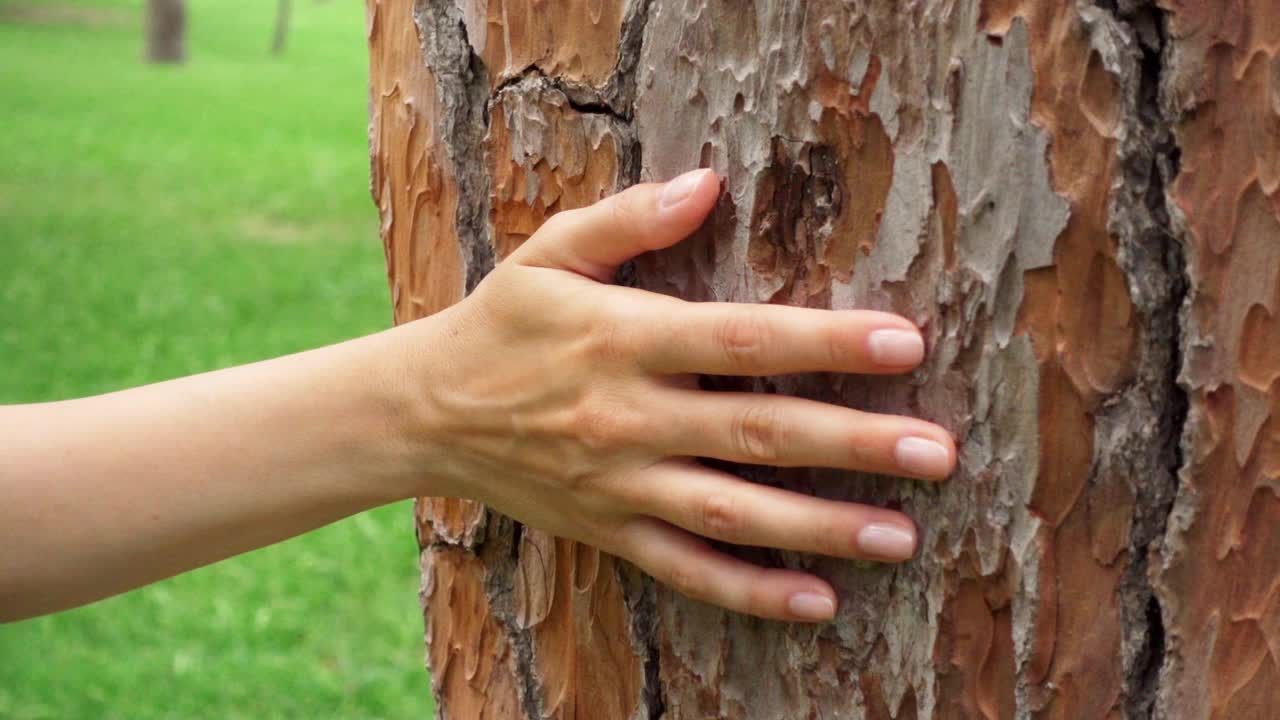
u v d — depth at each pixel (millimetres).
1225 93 598
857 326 618
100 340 3209
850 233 641
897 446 620
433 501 777
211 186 5160
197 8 13672
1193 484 615
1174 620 624
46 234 4250
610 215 654
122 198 4863
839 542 636
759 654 682
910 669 651
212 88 8094
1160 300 609
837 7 628
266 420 687
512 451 668
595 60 688
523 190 716
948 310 626
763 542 643
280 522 695
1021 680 636
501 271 666
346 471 688
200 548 695
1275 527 614
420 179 749
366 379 684
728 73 655
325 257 4152
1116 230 604
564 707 743
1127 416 616
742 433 633
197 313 3479
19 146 5691
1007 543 630
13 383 2857
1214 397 610
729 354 628
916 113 623
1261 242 602
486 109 727
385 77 765
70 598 696
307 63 9914
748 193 655
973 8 609
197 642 2002
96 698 1822
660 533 666
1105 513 622
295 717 1825
